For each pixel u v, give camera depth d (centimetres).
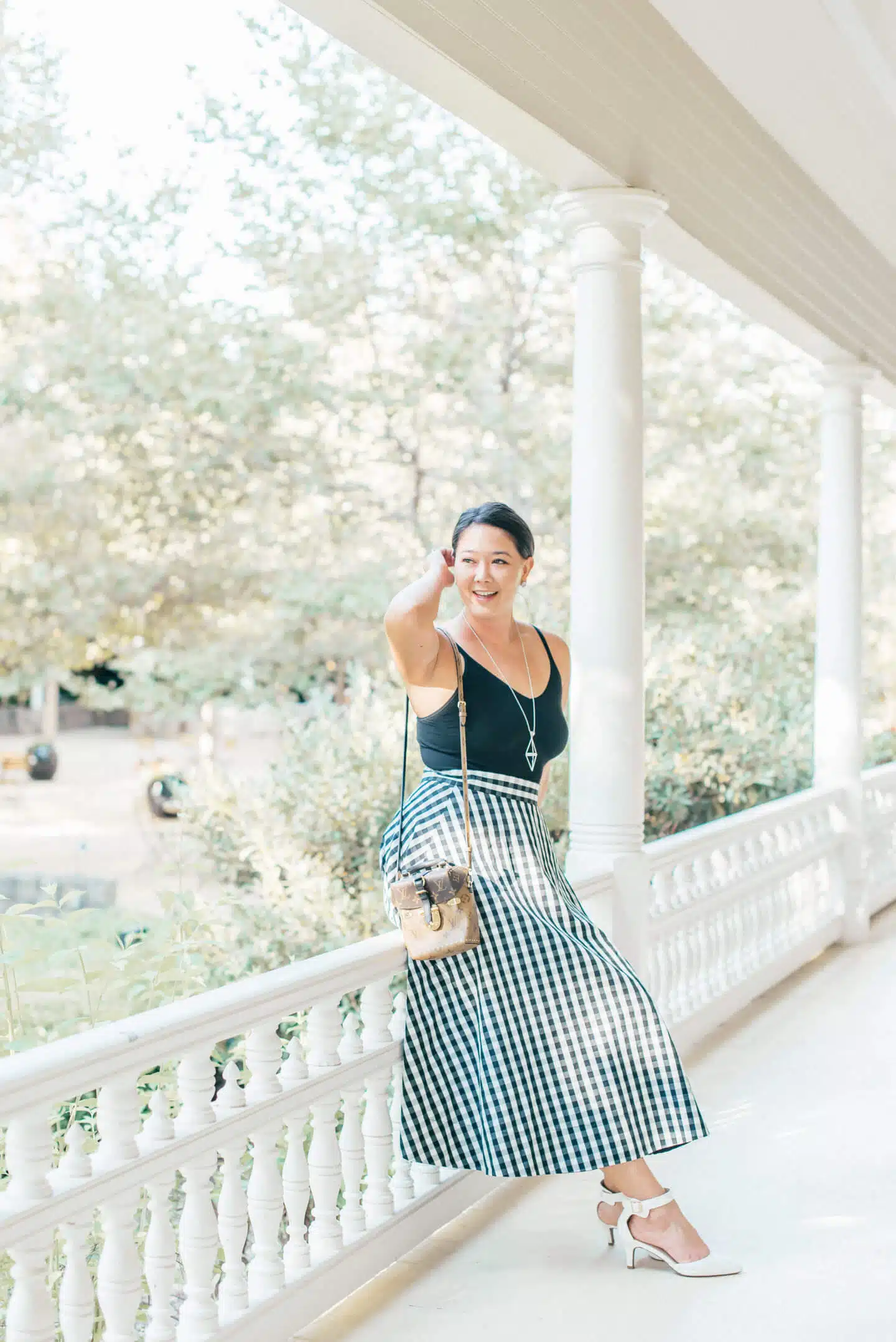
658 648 900
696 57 431
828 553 693
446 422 1068
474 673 318
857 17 404
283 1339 288
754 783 874
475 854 319
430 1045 324
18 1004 349
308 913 615
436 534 1059
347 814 652
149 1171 251
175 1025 254
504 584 319
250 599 1017
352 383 1031
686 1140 310
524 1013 313
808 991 599
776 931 622
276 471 1005
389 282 1048
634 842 439
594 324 422
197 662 1005
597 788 434
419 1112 326
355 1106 319
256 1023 280
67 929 382
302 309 992
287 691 1066
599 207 411
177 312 953
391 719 684
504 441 1081
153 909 877
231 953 563
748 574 1222
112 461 957
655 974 491
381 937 334
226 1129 272
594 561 428
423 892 309
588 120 383
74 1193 232
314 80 991
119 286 941
